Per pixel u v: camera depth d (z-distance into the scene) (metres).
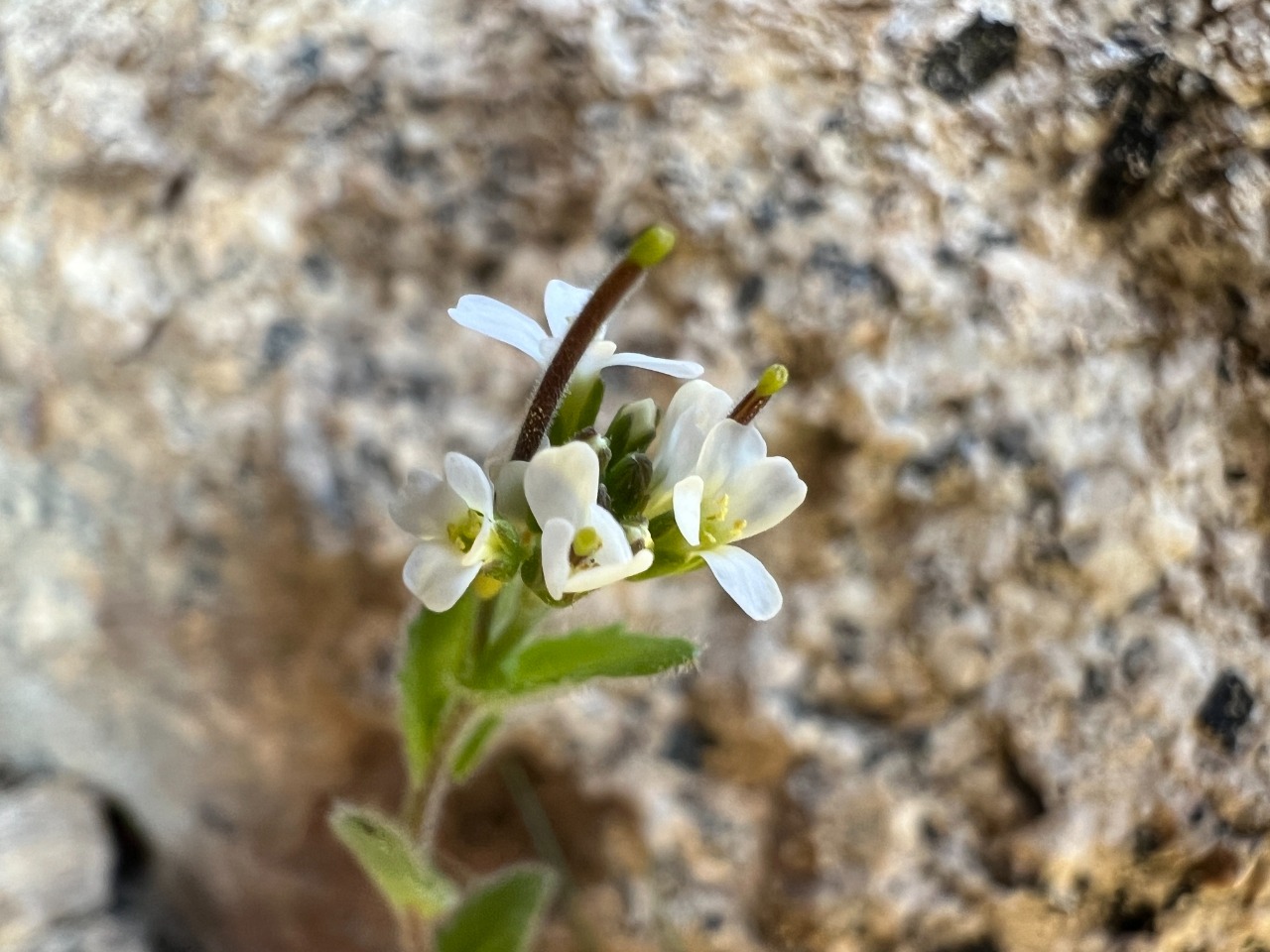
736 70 0.09
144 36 0.10
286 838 0.11
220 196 0.10
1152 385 0.09
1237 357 0.09
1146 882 0.09
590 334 0.05
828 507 0.09
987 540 0.09
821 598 0.09
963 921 0.09
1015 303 0.09
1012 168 0.09
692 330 0.09
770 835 0.10
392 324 0.10
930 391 0.09
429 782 0.07
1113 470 0.09
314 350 0.10
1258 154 0.09
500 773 0.10
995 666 0.09
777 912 0.10
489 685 0.07
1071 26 0.09
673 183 0.09
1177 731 0.09
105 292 0.10
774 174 0.09
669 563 0.06
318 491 0.10
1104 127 0.09
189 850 0.12
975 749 0.09
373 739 0.11
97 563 0.10
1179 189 0.09
